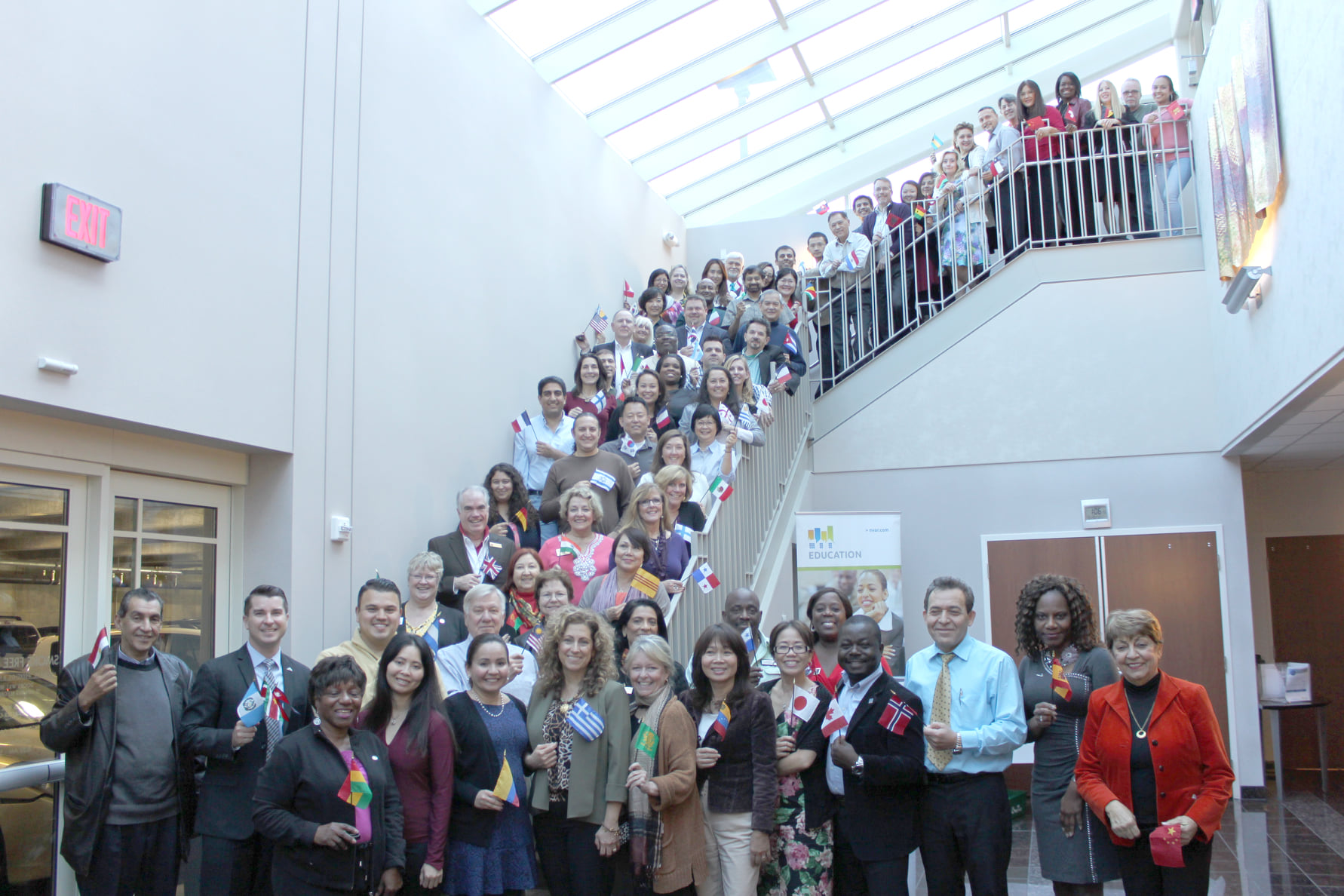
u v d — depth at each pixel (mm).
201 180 4672
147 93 4395
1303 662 10148
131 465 4469
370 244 5910
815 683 4438
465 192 7059
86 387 4016
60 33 3990
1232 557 8578
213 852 3891
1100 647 4469
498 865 3969
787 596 8016
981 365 9281
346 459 5535
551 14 8195
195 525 4906
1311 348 5945
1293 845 6941
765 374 8461
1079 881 4180
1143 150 9383
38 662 4094
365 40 6012
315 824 3572
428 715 3977
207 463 4891
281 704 3926
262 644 4164
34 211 3844
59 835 4168
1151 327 8938
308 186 5406
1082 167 9477
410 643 4023
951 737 4020
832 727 4055
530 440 6930
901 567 8617
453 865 3941
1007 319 9250
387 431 5910
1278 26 6227
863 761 4027
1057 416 9047
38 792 4094
